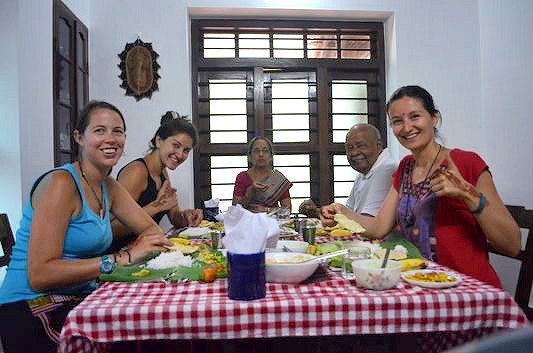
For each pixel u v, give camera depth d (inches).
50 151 92.8
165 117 107.7
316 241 68.1
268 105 134.1
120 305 36.0
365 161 95.3
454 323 36.9
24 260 51.0
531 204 104.7
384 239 68.9
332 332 36.0
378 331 36.4
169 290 40.7
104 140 55.7
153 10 119.7
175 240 63.9
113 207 65.4
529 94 105.7
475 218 54.9
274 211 94.7
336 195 137.1
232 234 37.2
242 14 128.3
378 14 129.8
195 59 129.6
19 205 82.0
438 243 58.7
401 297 36.8
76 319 34.6
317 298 36.8
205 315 35.2
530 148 105.1
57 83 95.2
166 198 85.4
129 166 85.1
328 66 134.0
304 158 136.6
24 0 83.6
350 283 42.0
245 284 36.5
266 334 35.6
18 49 81.4
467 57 129.5
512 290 109.3
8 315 48.5
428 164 64.0
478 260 56.9
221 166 134.3
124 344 45.7
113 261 48.4
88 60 117.5
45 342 47.2
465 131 129.0
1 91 81.4
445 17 129.1
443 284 39.1
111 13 118.9
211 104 132.4
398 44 128.0
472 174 57.7
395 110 63.7
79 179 53.6
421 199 61.7
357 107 137.3
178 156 87.0
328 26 133.7
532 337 14.7
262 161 121.5
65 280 47.0
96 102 58.8
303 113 134.4
